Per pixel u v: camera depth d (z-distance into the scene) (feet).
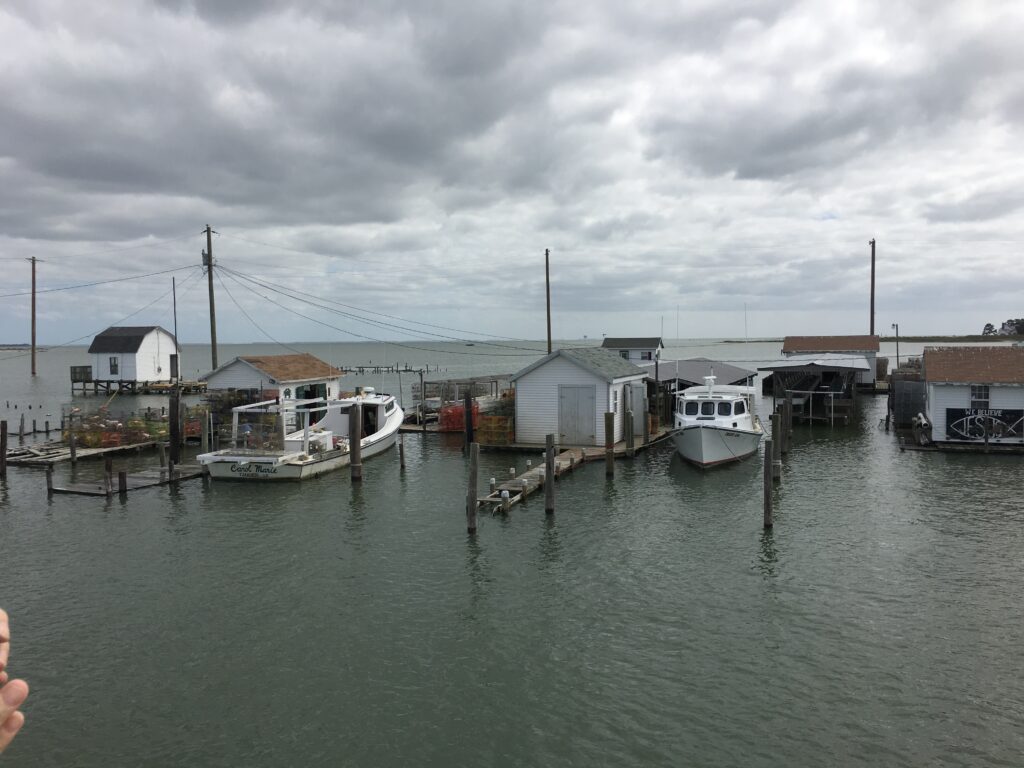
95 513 78.79
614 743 35.65
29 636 48.49
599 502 81.41
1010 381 109.81
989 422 111.34
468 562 61.77
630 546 65.46
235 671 43.52
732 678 41.60
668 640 46.50
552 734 36.52
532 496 84.48
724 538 67.46
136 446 119.24
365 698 40.27
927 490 85.66
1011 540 65.72
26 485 93.50
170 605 53.36
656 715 37.96
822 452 114.32
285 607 52.75
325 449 102.73
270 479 92.99
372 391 135.95
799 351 212.02
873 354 203.72
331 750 35.65
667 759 34.35
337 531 71.20
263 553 64.75
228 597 54.75
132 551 65.77
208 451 115.24
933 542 65.31
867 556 61.77
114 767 34.71
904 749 34.86
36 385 270.05
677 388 145.18
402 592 55.26
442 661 44.29
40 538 69.82
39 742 36.73
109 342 227.20
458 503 82.02
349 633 48.34
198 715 38.93
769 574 57.88
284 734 37.06
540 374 114.11
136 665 44.42
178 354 246.06
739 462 104.27
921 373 158.10
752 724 37.06
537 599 53.52
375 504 81.87
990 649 44.68
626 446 107.34
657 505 79.82
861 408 175.63
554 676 42.22
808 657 43.93
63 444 120.37
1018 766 33.53
